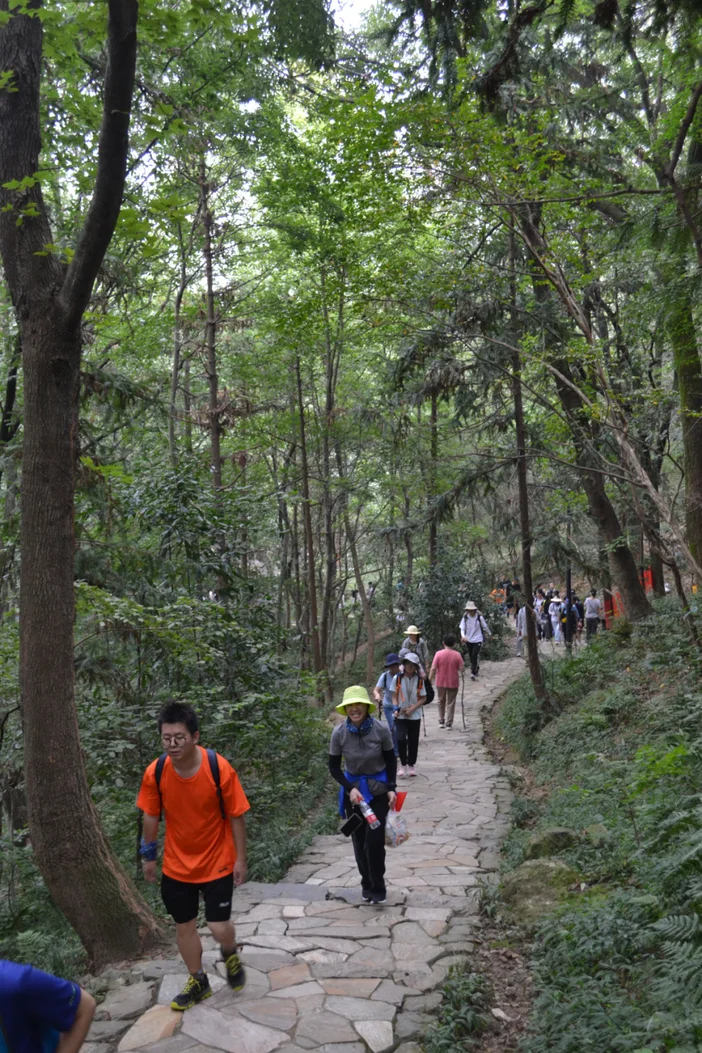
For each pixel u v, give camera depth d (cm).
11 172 642
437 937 607
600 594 2577
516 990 523
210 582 1295
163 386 1588
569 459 1412
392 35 1010
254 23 635
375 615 3538
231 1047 441
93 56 916
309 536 2319
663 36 775
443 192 1125
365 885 699
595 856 698
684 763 733
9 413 1282
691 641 1302
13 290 639
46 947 673
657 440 1625
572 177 1212
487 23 1101
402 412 2131
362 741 700
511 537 2548
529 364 1221
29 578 621
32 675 614
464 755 1429
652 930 498
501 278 1278
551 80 1312
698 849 510
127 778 968
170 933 634
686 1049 361
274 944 591
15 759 941
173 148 1384
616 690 1282
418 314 1362
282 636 1288
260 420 2420
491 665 2652
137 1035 456
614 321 1581
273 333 2095
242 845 497
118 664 1066
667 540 1136
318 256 1620
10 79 641
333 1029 459
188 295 2020
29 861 994
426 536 2978
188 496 1148
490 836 918
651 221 875
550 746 1256
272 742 1179
